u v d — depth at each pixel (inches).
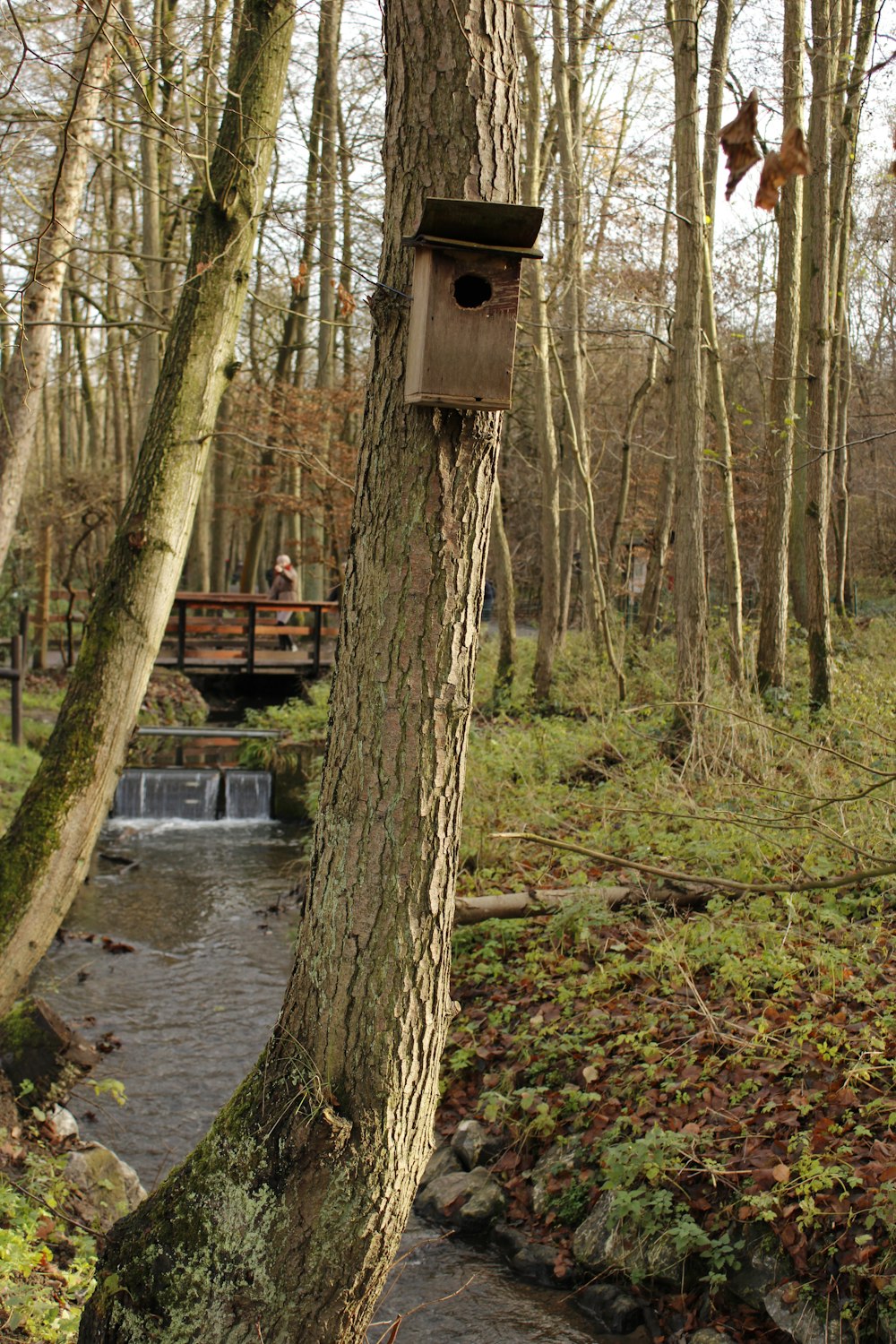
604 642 597.6
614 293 645.3
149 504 208.1
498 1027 273.9
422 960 112.3
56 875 201.8
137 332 671.8
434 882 112.3
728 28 467.2
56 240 277.6
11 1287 160.1
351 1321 114.0
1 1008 198.4
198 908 428.8
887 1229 172.7
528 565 1122.0
